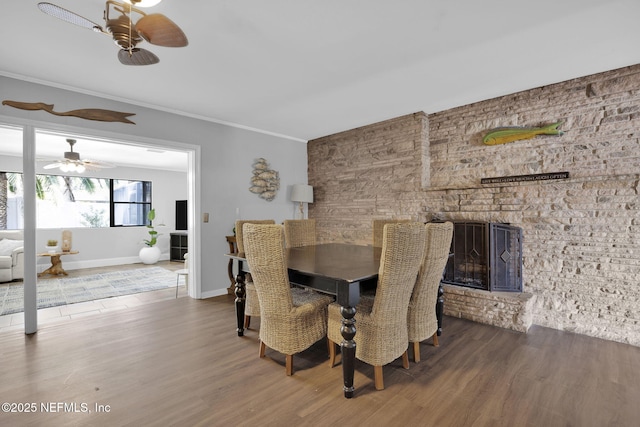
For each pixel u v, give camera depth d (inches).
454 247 139.9
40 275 221.6
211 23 80.0
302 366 90.1
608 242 107.0
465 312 128.5
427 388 78.2
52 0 71.1
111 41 89.1
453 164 146.8
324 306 92.0
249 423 65.5
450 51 95.2
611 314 106.7
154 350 99.7
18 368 87.7
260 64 103.1
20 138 179.9
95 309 143.0
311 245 142.9
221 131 169.5
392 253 73.4
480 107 138.1
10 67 105.3
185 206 299.1
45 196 249.0
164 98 134.6
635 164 102.9
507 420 66.0
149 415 67.9
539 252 120.5
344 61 101.3
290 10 75.0
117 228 278.2
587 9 74.7
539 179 119.3
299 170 209.8
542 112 121.6
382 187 169.9
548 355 95.6
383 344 77.1
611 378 82.3
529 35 86.2
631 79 103.8
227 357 95.1
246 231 82.6
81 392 76.3
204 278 162.9
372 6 73.7
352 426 64.6
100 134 129.3
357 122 171.9
